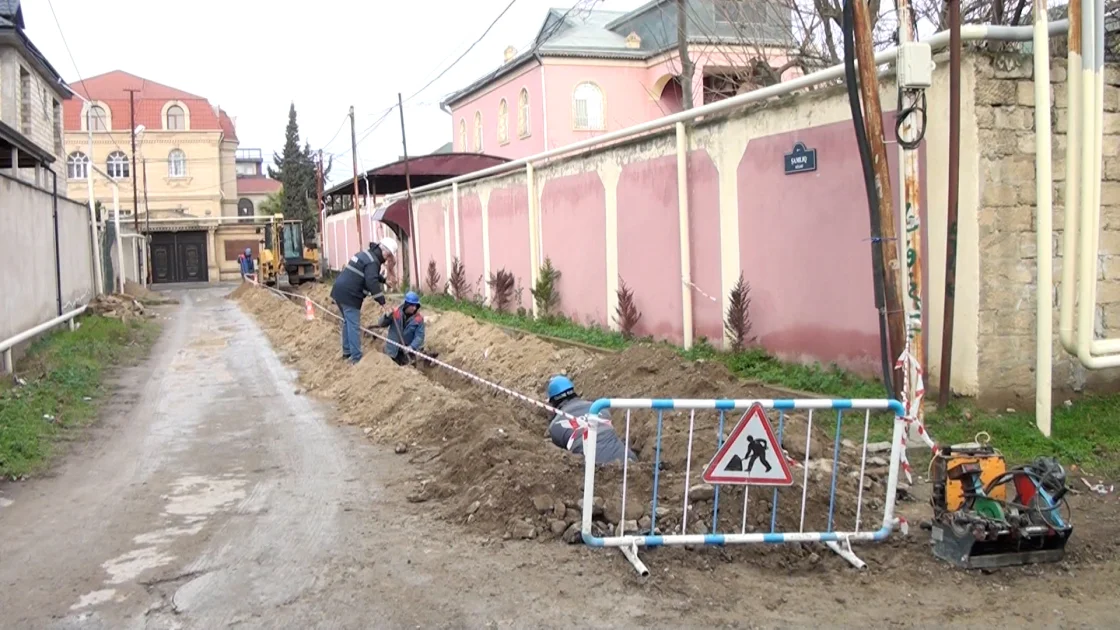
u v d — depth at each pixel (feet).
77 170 190.08
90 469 27.20
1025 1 38.22
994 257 26.99
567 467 22.06
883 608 16.43
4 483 25.50
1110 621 15.71
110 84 197.57
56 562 19.13
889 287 23.99
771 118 35.17
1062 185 27.99
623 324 46.16
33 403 34.19
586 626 15.72
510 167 60.64
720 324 39.22
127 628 15.87
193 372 47.98
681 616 16.08
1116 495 22.06
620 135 45.57
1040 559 18.28
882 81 29.19
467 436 26.86
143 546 20.03
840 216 31.94
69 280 65.21
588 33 106.63
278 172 274.77
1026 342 27.55
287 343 60.80
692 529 19.49
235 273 190.70
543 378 40.60
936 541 18.65
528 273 59.57
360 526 21.06
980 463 18.75
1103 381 29.43
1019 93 26.99
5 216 44.01
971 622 15.79
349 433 31.78
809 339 33.94
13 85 75.41
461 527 20.70
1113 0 36.40
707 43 62.34
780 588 17.38
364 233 121.39
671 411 27.71
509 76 110.83
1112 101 29.43
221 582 17.85
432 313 65.87
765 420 18.63
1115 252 29.68
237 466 27.27
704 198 39.83
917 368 23.86
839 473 22.26
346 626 15.81
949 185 26.48
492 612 16.29
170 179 194.18
